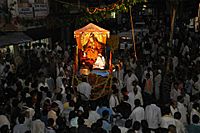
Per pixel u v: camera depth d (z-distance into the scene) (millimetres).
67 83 15820
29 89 13438
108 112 10266
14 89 13930
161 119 10594
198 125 9969
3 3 17266
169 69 17391
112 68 17453
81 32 19047
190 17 33625
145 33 28312
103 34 19016
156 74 16641
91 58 18906
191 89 14859
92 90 16047
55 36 24969
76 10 24422
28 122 10344
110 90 16062
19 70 17094
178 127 10266
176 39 25344
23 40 17562
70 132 9625
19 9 18359
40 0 20656
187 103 12672
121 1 20234
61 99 12391
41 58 19953
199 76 14742
